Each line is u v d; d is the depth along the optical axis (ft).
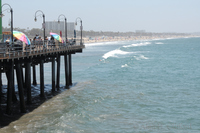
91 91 111.75
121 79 142.31
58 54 107.45
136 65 203.82
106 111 85.35
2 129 66.03
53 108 85.35
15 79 137.28
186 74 160.15
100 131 68.64
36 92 105.19
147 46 532.73
